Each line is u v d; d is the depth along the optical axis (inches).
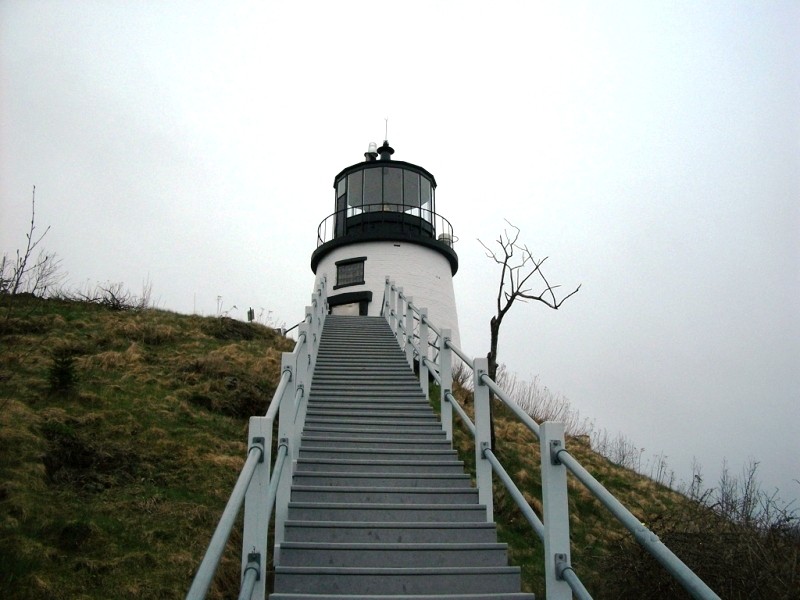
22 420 300.5
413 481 232.2
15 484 244.1
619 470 513.0
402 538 193.6
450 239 821.2
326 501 215.8
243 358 497.7
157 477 292.2
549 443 129.6
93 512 248.7
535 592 267.3
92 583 208.4
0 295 527.2
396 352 436.8
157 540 240.5
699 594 76.1
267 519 127.2
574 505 374.6
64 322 506.0
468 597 163.2
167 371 436.1
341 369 390.0
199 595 70.0
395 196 772.6
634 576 236.4
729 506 244.2
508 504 342.3
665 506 425.1
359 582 172.6
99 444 303.7
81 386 373.1
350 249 756.0
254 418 124.1
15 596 191.8
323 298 502.9
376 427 288.7
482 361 213.6
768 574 204.2
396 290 502.9
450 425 281.1
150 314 594.2
